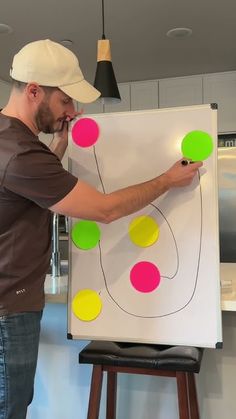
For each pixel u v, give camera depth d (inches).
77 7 132.0
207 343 54.9
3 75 189.5
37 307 52.8
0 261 49.8
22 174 46.3
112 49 164.6
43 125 51.5
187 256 55.6
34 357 53.1
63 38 155.2
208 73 193.2
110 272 58.2
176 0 128.4
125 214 51.0
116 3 129.6
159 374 56.4
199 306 55.2
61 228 103.7
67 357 72.7
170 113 56.6
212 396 68.1
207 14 137.6
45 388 73.9
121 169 57.9
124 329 57.7
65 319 72.4
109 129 58.4
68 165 59.7
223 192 108.9
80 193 48.1
